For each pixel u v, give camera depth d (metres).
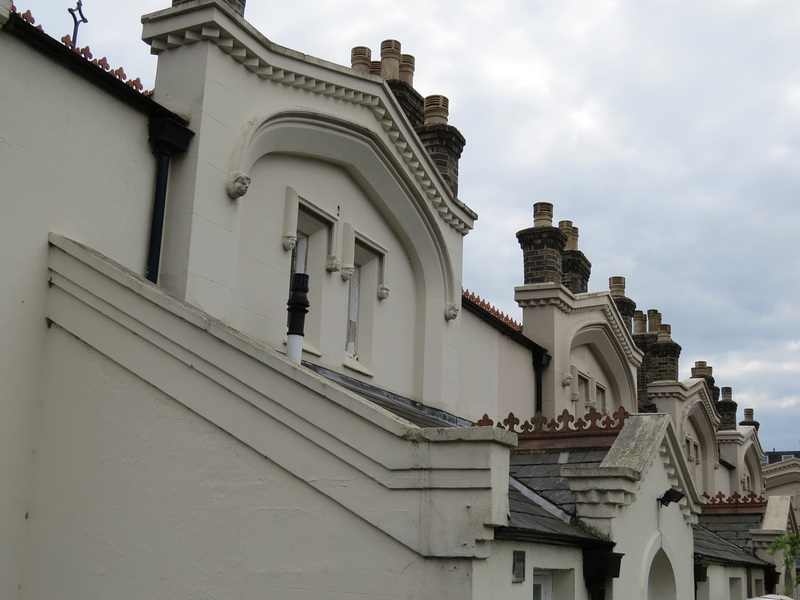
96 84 8.72
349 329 13.07
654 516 11.11
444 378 14.11
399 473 6.18
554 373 20.09
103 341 7.48
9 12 7.71
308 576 6.26
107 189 8.73
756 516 20.77
